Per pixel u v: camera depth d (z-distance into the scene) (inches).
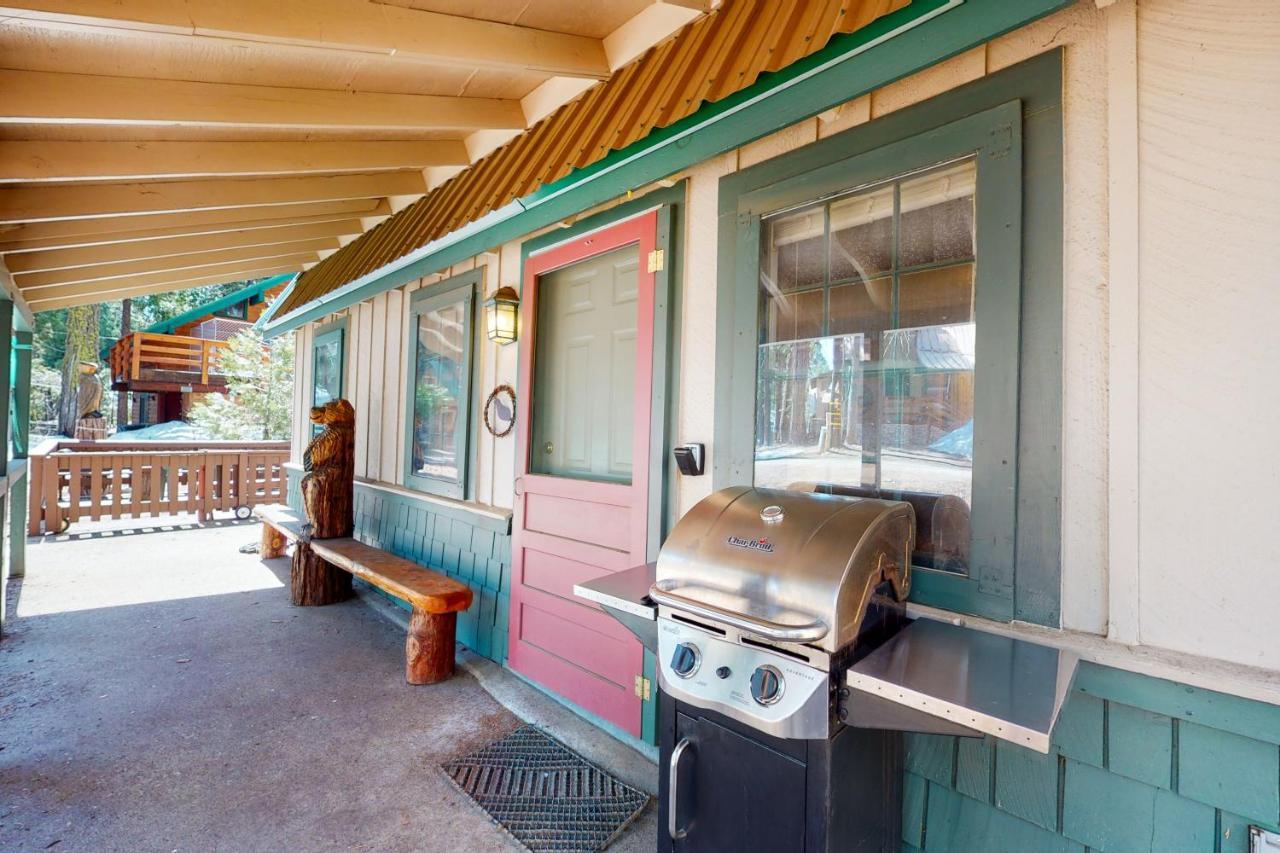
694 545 57.9
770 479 82.5
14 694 122.0
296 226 178.7
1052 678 46.9
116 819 84.6
